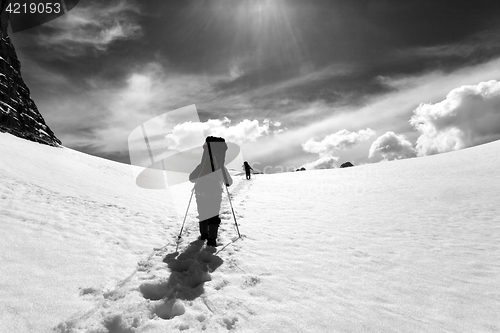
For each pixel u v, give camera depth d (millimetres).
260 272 3363
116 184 13078
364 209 9039
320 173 25906
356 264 3859
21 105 30125
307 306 2588
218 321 2266
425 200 10516
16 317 2023
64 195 6941
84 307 2299
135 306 2398
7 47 31656
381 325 2334
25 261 2912
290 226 6215
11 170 9078
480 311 2652
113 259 3355
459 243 5148
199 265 3402
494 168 18266
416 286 3188
